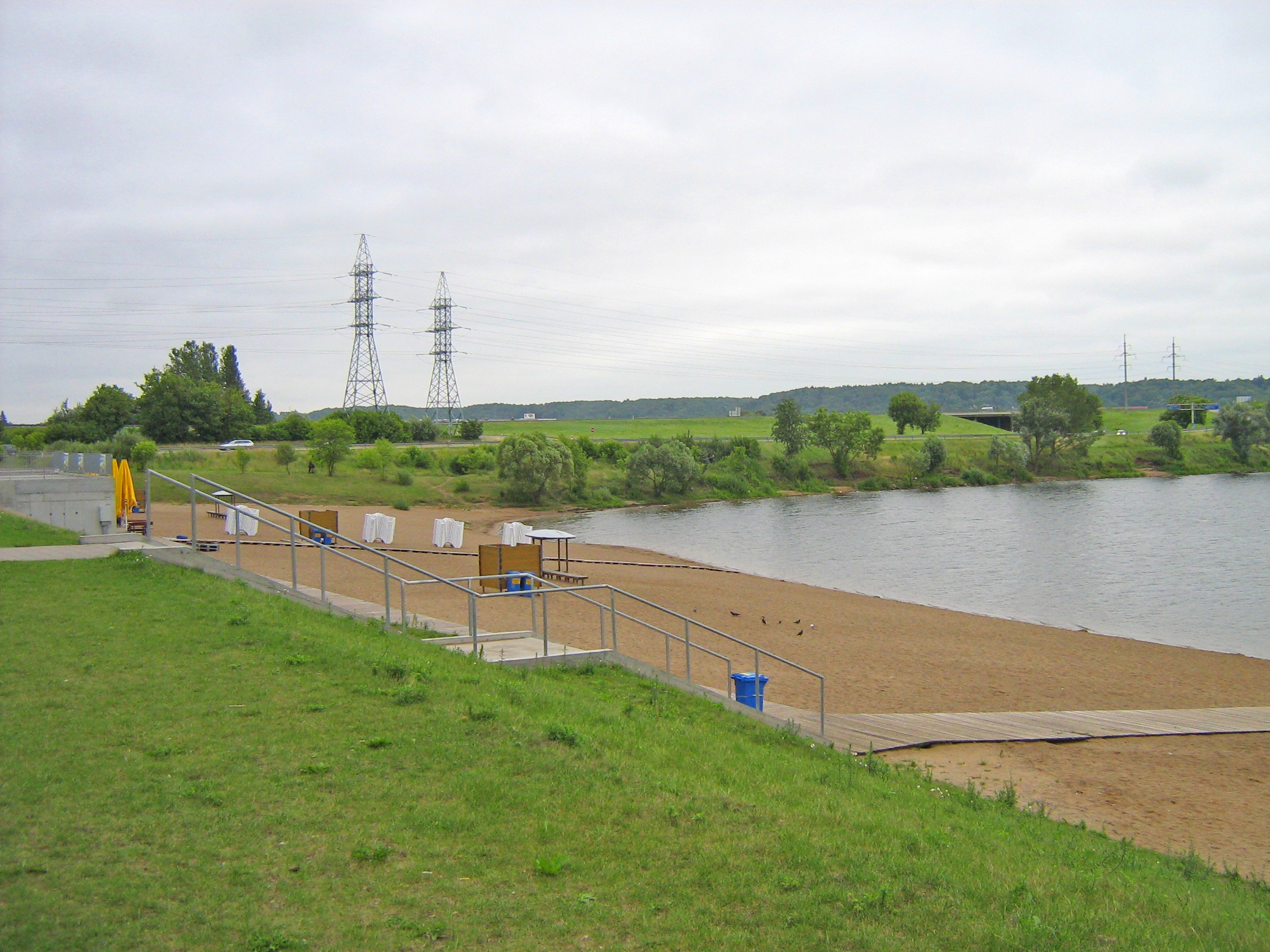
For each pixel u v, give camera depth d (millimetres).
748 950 6387
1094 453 130375
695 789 9461
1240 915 8633
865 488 110438
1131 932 7262
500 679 12633
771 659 24703
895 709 20031
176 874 6629
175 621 12742
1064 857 9984
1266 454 131500
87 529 24922
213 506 50562
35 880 6367
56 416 97438
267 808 7785
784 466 111625
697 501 94938
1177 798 14539
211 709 9836
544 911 6691
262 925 6113
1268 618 36031
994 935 6793
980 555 55000
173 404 95062
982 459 124375
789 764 11969
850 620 32656
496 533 60906
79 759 8328
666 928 6590
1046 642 30141
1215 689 24172
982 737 17328
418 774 8789
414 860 7227
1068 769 15812
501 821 8070
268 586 16156
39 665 10695
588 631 24953
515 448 84250
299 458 80750
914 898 7414
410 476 81000
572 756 9727
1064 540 61406
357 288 118938
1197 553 54156
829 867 7855
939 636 30219
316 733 9469
